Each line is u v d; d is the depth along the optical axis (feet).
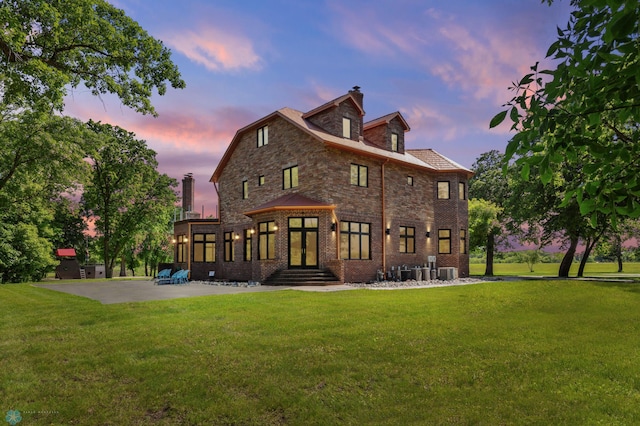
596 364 20.61
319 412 15.42
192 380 18.58
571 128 9.44
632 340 25.72
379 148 85.35
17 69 38.73
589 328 29.40
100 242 146.00
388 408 15.71
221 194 94.68
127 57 49.29
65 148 77.61
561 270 98.12
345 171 72.95
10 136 74.33
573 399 16.12
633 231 89.66
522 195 97.66
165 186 130.31
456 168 92.27
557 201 86.99
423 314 34.63
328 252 67.87
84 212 152.56
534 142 10.19
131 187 119.14
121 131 117.91
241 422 14.88
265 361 21.24
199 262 92.73
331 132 76.79
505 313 35.76
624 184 9.32
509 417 14.62
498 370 19.80
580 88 9.20
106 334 27.27
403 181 84.84
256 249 73.56
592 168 9.39
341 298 44.06
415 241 86.12
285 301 41.68
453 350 23.17
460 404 15.92
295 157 75.36
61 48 45.50
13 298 48.93
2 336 27.35
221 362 21.15
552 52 8.78
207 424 14.74
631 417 14.35
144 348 23.75
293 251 70.90
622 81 8.44
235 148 92.02
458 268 89.66
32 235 112.68
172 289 59.93
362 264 73.61
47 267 129.08
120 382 18.71
